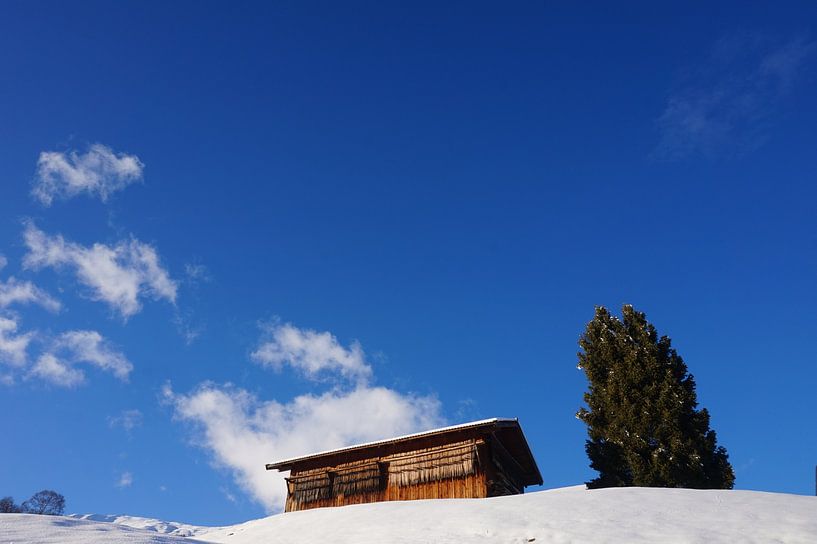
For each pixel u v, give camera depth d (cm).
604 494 1844
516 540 1388
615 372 2958
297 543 1642
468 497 2377
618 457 2758
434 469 2517
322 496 2705
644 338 3009
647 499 1712
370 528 1656
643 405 2780
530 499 1878
